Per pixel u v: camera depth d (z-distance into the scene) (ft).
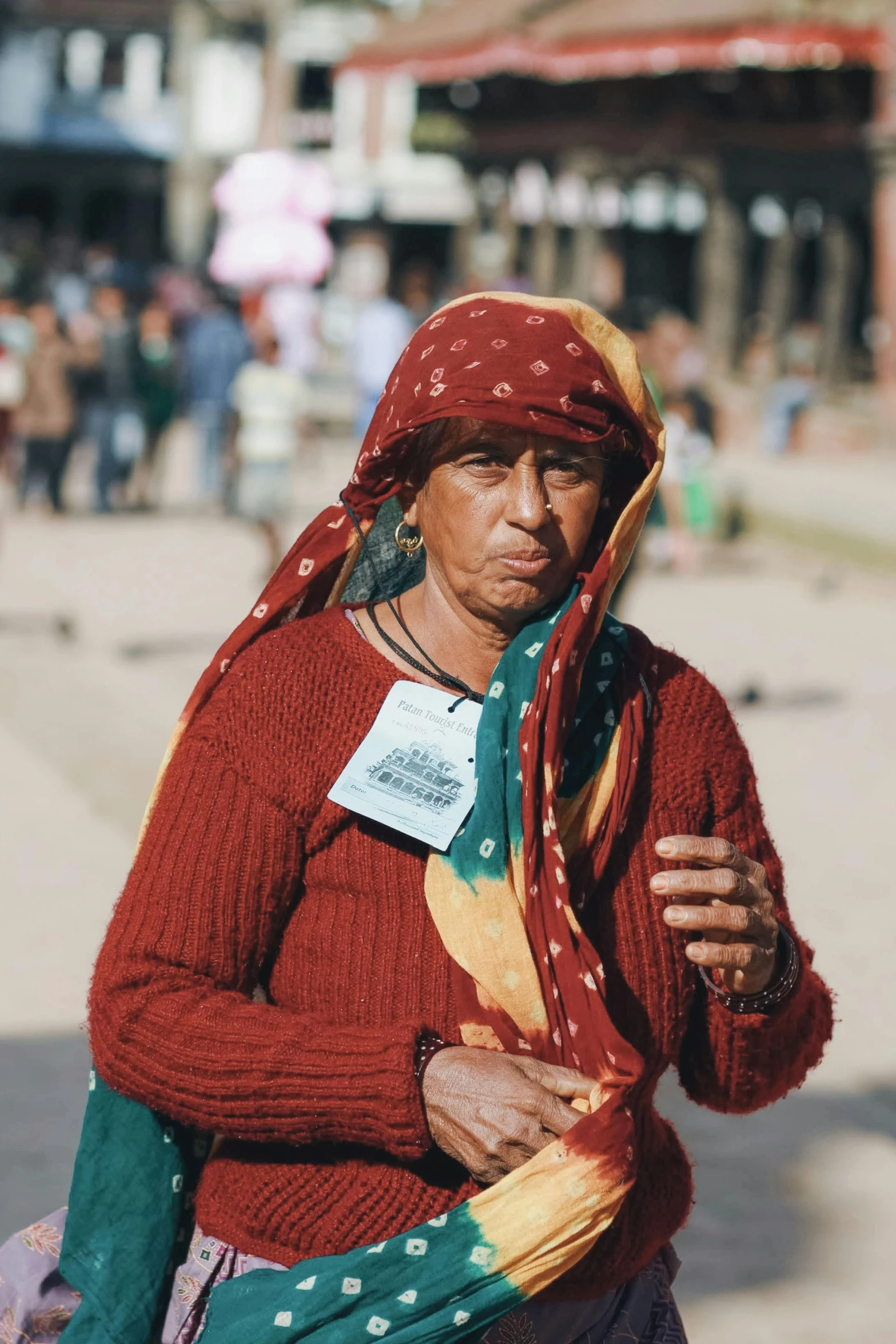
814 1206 14.94
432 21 94.84
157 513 63.21
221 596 46.37
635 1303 7.39
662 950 7.05
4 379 61.11
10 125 166.71
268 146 159.94
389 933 6.84
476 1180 6.78
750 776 7.42
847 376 88.02
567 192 95.35
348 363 105.91
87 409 62.08
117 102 167.94
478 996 6.73
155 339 64.80
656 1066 7.12
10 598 43.96
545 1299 7.01
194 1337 7.16
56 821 25.63
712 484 54.19
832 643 43.55
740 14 75.00
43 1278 7.55
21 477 61.05
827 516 58.39
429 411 6.77
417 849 6.86
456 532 6.93
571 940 6.65
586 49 81.05
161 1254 7.27
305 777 6.91
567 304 6.94
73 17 164.04
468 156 104.37
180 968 6.84
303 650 7.14
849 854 25.84
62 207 170.71
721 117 84.12
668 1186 7.38
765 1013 7.16
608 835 6.96
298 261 83.15
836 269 85.05
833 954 21.47
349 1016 6.85
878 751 32.42
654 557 54.24
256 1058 6.62
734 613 47.50
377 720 6.99
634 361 7.01
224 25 161.58
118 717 31.86
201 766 6.99
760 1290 13.56
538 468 6.86
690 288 112.37
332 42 158.10
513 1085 6.48
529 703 6.83
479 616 7.09
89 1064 17.83
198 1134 7.48
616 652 7.21
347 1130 6.61
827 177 83.10
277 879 6.93
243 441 48.39
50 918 21.70
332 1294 6.56
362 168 155.22
